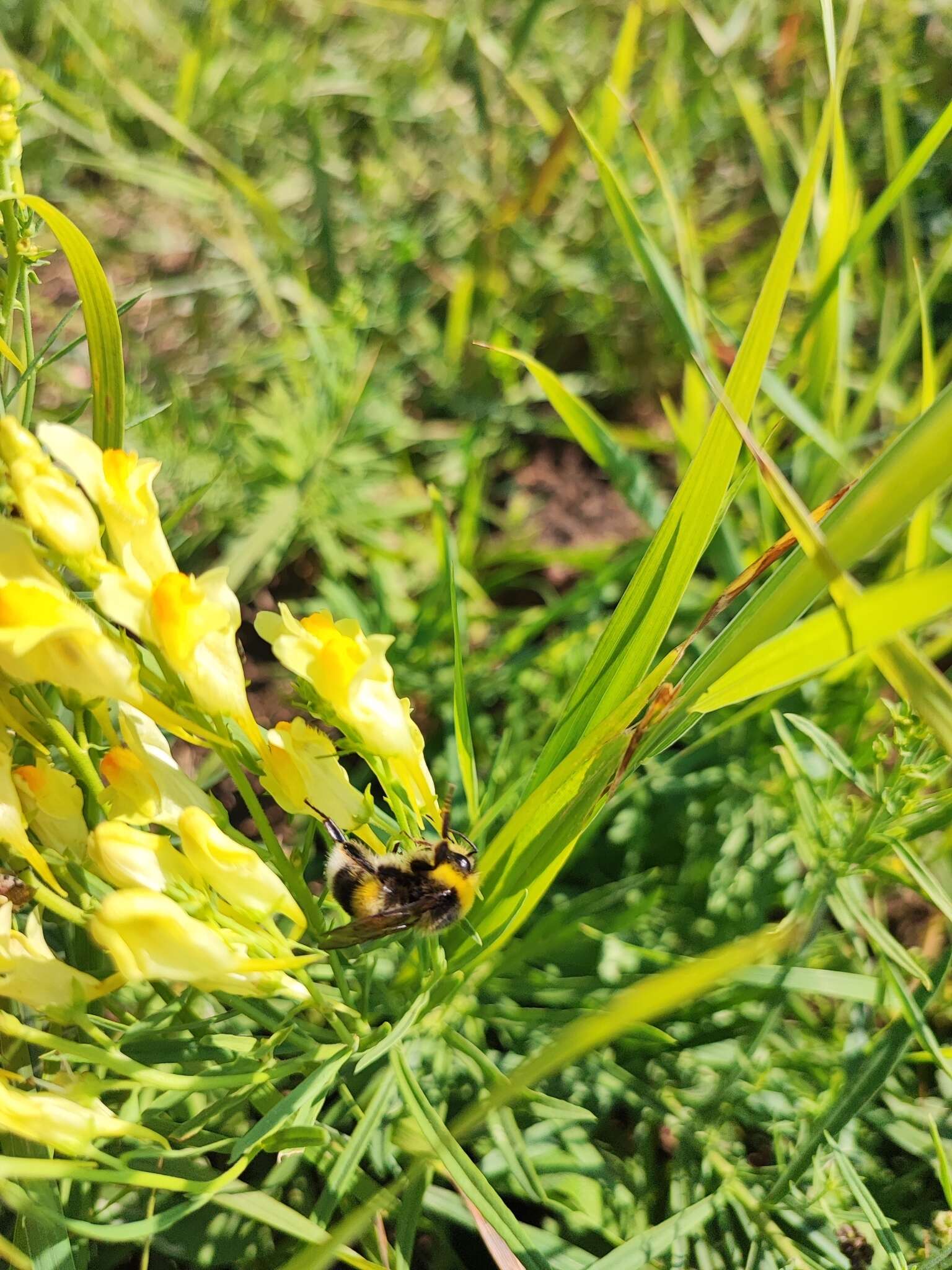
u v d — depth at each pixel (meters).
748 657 0.08
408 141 0.22
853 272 0.19
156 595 0.07
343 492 0.16
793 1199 0.10
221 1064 0.09
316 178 0.19
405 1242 0.09
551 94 0.22
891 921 0.14
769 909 0.13
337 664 0.08
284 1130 0.08
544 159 0.20
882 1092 0.11
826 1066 0.11
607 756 0.09
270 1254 0.10
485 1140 0.10
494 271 0.20
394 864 0.09
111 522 0.08
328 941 0.08
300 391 0.17
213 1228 0.10
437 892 0.09
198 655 0.08
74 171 0.21
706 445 0.09
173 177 0.19
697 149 0.21
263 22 0.23
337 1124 0.10
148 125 0.21
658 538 0.09
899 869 0.12
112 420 0.10
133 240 0.20
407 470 0.18
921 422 0.07
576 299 0.20
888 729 0.13
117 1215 0.09
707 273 0.22
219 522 0.16
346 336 0.17
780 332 0.19
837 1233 0.10
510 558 0.17
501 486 0.19
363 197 0.21
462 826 0.13
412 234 0.19
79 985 0.07
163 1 0.23
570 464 0.20
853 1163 0.11
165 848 0.08
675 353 0.20
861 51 0.21
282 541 0.16
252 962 0.07
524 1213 0.12
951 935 0.13
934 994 0.10
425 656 0.15
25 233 0.09
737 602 0.15
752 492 0.16
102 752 0.09
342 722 0.08
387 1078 0.09
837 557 0.08
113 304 0.09
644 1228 0.10
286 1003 0.10
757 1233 0.10
